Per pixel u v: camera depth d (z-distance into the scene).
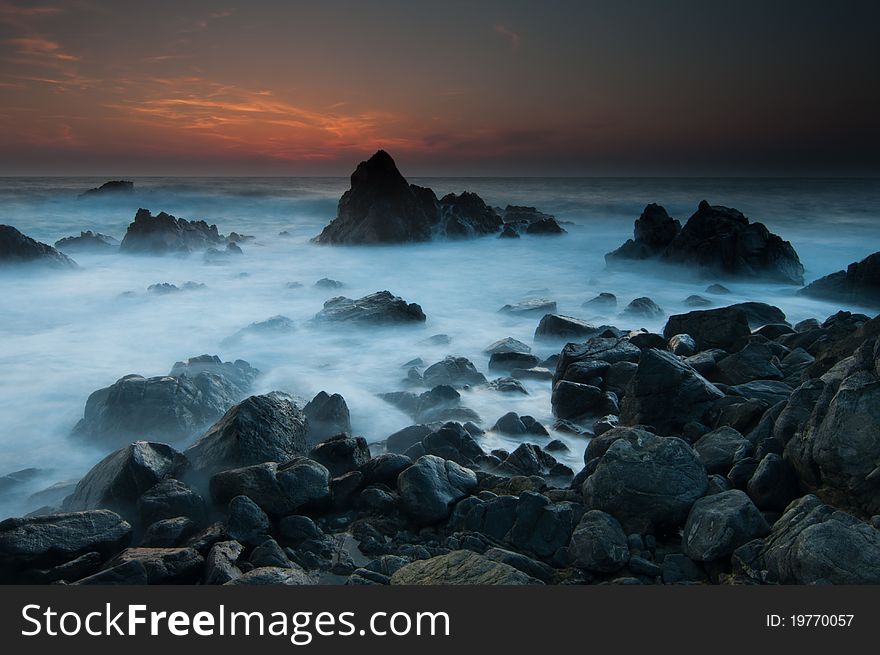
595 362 14.92
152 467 9.09
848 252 44.28
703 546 7.42
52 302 27.91
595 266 40.03
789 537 6.97
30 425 14.10
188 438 12.38
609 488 8.48
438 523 8.97
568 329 20.67
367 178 48.00
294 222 70.06
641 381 11.93
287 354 19.91
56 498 10.34
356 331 22.19
